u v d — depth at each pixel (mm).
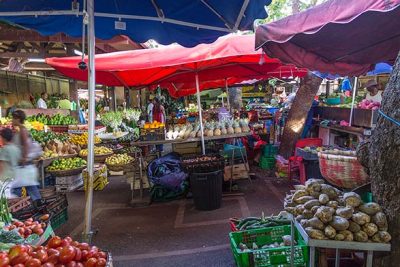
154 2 4000
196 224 4871
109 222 5160
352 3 2443
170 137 6551
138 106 17484
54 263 2121
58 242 2354
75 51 10031
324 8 2709
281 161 7480
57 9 3922
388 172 2342
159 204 5988
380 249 2145
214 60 6137
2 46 10797
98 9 4141
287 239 3117
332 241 2182
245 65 7242
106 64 5246
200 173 5379
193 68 6391
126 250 4109
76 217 5445
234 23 4059
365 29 3445
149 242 4316
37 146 5328
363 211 2283
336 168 3514
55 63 5418
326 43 3977
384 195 2365
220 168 5582
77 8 3879
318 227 2238
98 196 6715
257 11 3611
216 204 5496
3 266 1970
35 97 13367
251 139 8883
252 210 5359
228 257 3773
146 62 5246
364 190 2953
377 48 4234
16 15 3879
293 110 7965
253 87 20219
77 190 7219
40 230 2896
